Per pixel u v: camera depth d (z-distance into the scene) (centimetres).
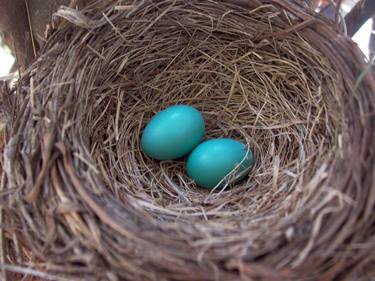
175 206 22
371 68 20
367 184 17
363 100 19
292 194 20
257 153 24
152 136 23
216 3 23
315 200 18
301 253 16
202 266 16
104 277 17
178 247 17
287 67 23
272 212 20
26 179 19
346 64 20
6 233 19
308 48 22
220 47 24
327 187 18
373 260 17
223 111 25
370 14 24
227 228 18
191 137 23
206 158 23
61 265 17
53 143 19
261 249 17
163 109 25
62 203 17
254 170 24
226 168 23
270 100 24
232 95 25
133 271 16
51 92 20
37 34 24
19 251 18
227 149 23
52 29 22
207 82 25
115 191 20
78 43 21
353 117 19
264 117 24
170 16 23
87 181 19
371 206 17
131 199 21
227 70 25
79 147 20
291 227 17
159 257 16
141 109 25
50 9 24
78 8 22
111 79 23
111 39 22
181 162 25
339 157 19
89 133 22
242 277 16
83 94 21
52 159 19
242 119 25
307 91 22
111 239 17
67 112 20
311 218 17
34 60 23
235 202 23
